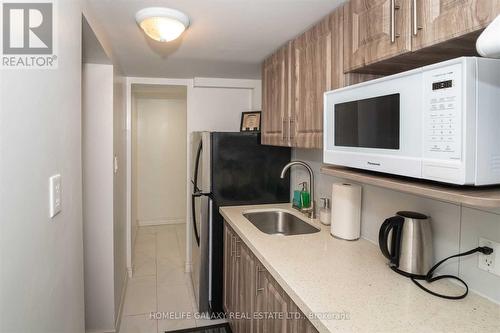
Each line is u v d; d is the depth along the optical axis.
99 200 2.23
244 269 1.87
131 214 3.42
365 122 1.16
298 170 2.52
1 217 0.66
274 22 1.66
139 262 3.58
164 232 4.68
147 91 4.05
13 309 0.71
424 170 0.89
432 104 0.86
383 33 1.12
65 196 1.09
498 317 0.98
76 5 1.21
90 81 2.16
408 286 1.18
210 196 2.46
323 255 1.48
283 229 2.40
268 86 2.34
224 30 1.79
